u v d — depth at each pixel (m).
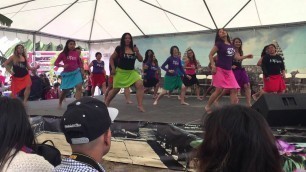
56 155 2.12
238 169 1.03
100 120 1.42
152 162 3.76
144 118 4.82
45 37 11.88
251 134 1.03
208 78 11.16
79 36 12.89
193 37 11.85
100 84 9.65
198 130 3.36
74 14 10.55
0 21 4.23
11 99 1.73
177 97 9.59
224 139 1.05
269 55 6.14
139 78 5.57
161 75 12.02
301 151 2.86
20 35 10.97
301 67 10.36
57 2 9.29
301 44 10.34
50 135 4.39
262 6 9.51
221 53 4.77
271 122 3.34
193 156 1.20
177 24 11.39
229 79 4.79
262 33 10.88
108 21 11.50
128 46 5.33
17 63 6.28
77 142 1.39
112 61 5.36
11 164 1.56
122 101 8.05
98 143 1.42
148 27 11.88
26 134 1.67
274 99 3.32
